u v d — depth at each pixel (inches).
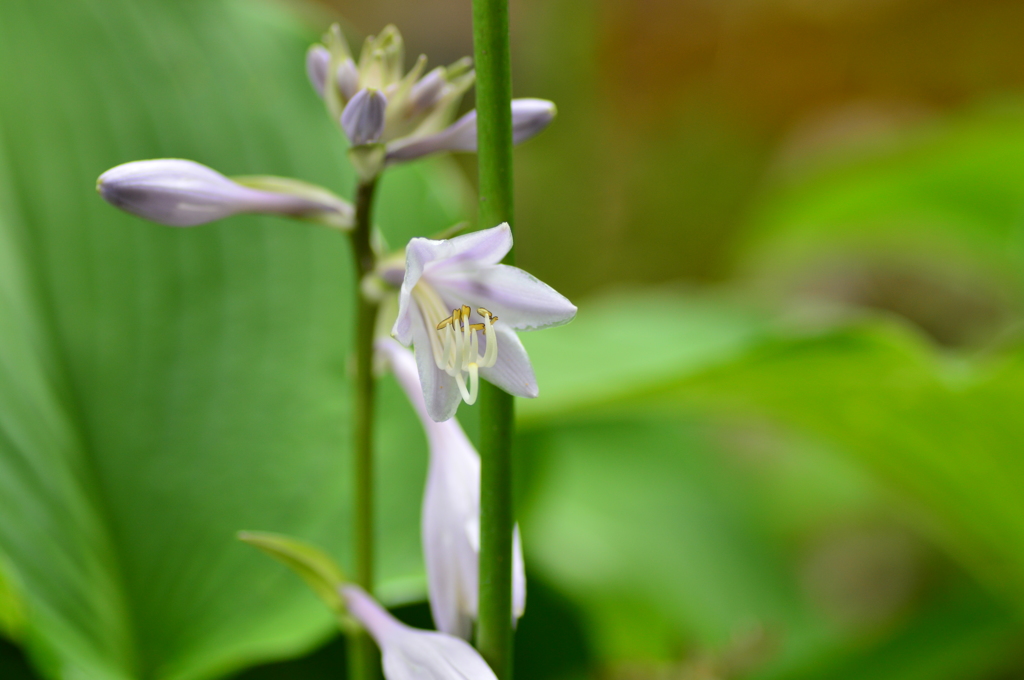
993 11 104.9
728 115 110.3
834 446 49.1
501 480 29.0
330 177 40.8
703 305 79.4
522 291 28.6
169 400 35.4
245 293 37.7
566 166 89.4
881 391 39.3
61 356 35.1
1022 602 48.8
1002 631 48.1
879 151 77.4
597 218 95.0
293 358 37.2
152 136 38.2
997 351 38.7
